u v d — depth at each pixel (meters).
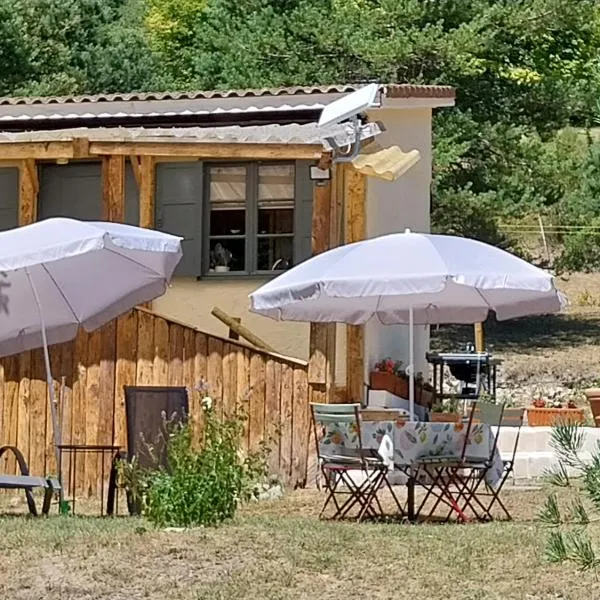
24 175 15.82
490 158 29.55
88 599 8.55
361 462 11.96
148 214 16.17
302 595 8.62
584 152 30.80
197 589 8.70
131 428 12.16
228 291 17.12
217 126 17.31
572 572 9.08
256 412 14.35
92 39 35.75
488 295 13.68
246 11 31.70
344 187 16.34
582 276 34.41
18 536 10.08
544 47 31.11
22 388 14.87
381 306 13.89
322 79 29.00
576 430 7.23
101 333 14.72
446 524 11.34
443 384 21.39
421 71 29.06
